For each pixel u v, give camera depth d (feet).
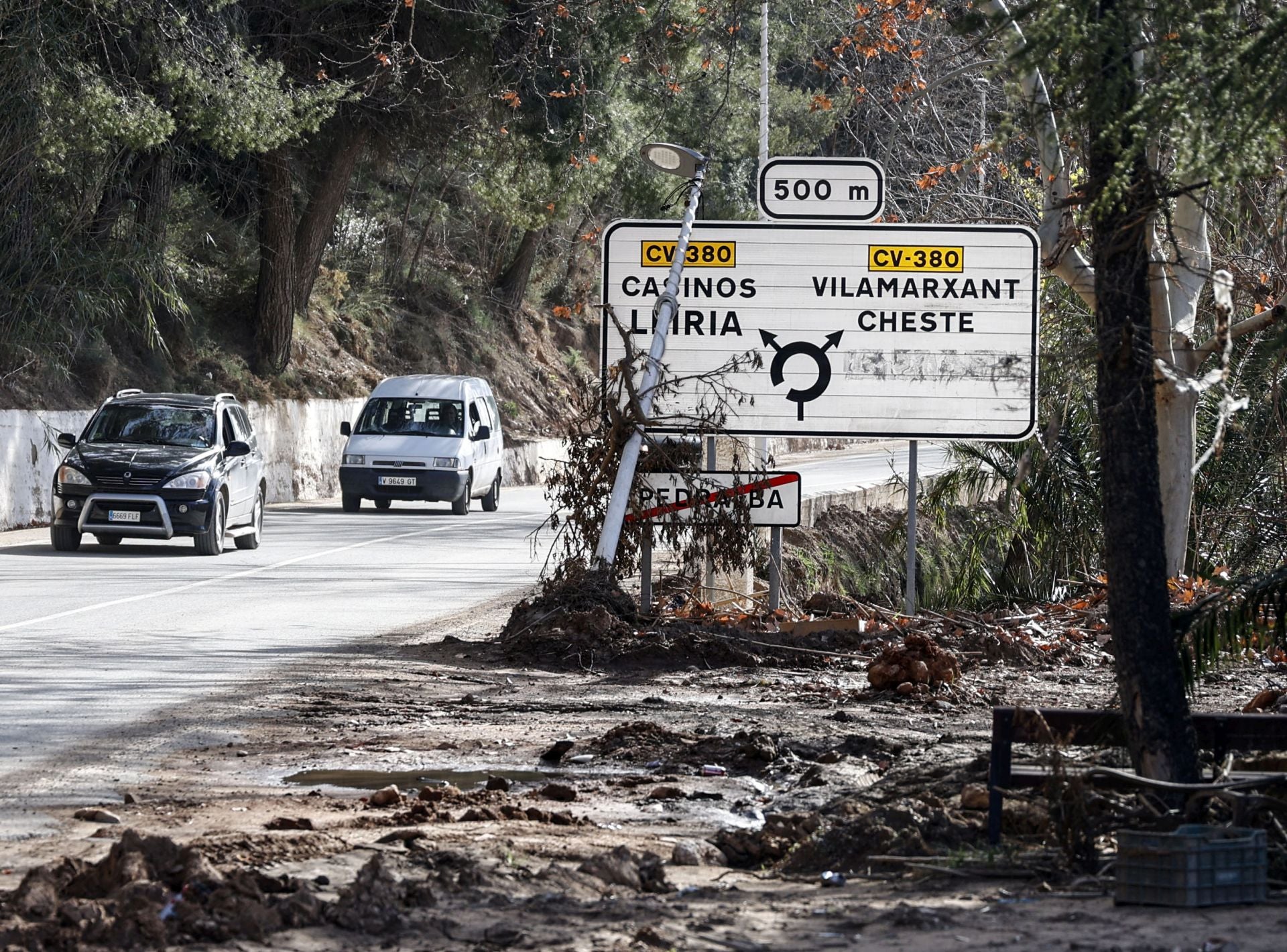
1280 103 63.16
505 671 118.83
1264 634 77.30
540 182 355.77
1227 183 66.90
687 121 374.02
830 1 245.45
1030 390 145.59
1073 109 66.39
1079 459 203.51
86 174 292.20
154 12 273.54
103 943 44.50
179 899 47.34
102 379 318.24
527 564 208.95
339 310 453.17
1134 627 61.77
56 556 202.80
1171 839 50.80
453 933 46.65
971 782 71.31
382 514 308.60
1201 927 47.24
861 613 150.41
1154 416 62.90
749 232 147.64
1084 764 65.82
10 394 283.59
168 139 302.04
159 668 113.19
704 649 125.90
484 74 318.24
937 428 147.02
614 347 148.25
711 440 149.07
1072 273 146.51
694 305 148.25
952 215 225.15
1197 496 187.11
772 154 403.95
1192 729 62.18
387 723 94.38
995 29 68.49
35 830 63.77
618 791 75.72
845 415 147.43
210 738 87.97
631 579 173.17
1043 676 123.44
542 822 66.69
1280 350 98.02
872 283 147.02
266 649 125.49
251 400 360.69
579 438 145.48
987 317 146.00
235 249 394.93
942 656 112.78
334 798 72.43
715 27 265.34
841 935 46.52
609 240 149.59
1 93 251.39
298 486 373.40
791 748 86.69
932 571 231.30
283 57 327.47
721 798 74.13
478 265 551.18
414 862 55.31
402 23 314.55
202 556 208.64
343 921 46.91
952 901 52.08
